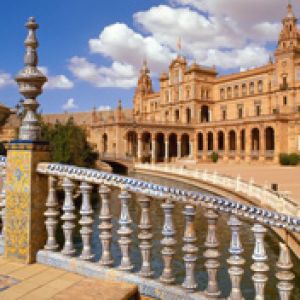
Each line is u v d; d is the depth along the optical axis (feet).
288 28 262.67
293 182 110.11
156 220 56.65
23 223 15.85
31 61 16.24
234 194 101.04
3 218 17.31
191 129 300.81
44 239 16.49
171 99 336.08
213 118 322.34
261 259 11.60
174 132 291.79
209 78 320.70
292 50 252.62
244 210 11.78
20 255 15.88
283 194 62.39
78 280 13.87
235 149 288.10
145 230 13.57
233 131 282.56
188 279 12.60
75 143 116.78
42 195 16.38
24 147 15.85
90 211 14.97
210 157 286.87
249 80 291.58
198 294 12.25
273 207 65.98
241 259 11.95
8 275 14.43
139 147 273.54
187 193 12.54
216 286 12.28
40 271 14.84
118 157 243.19
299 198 72.38
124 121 267.59
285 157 215.10
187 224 12.76
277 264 11.53
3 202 17.17
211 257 12.23
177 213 66.28
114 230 47.01
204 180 136.36
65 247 15.51
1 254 17.04
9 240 16.21
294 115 227.81
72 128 122.42
